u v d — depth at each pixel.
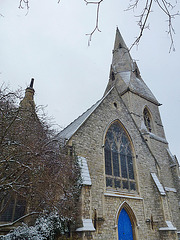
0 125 11.16
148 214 18.75
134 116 31.78
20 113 12.56
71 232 13.51
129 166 20.44
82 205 13.88
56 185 12.16
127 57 42.06
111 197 16.95
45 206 12.88
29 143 11.33
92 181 16.39
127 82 36.16
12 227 13.25
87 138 17.91
